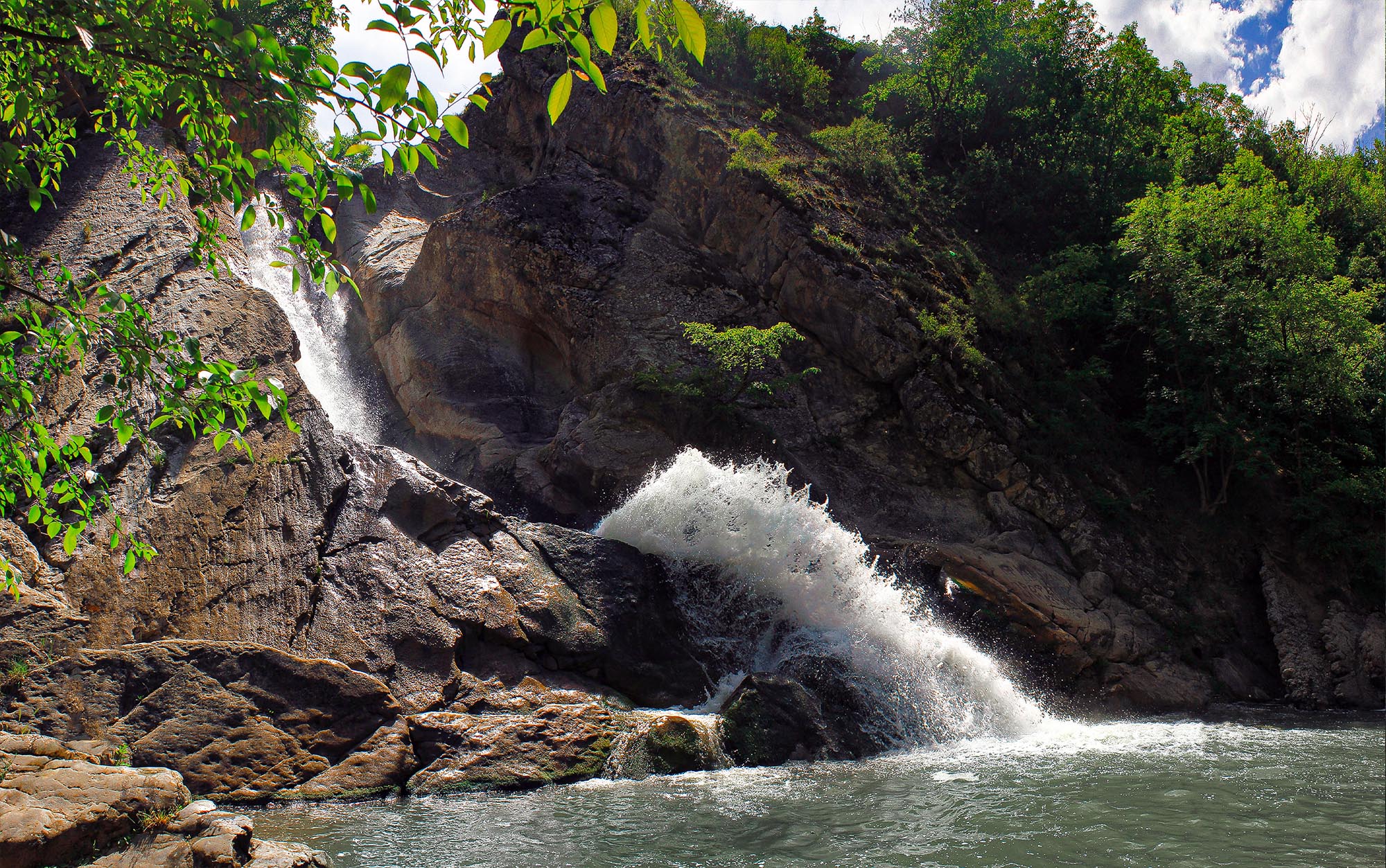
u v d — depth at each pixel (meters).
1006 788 10.20
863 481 23.59
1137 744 13.26
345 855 7.71
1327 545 23.56
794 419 24.69
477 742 10.86
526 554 14.29
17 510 11.84
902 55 41.91
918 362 24.94
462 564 13.74
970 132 35.62
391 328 29.20
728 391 24.09
